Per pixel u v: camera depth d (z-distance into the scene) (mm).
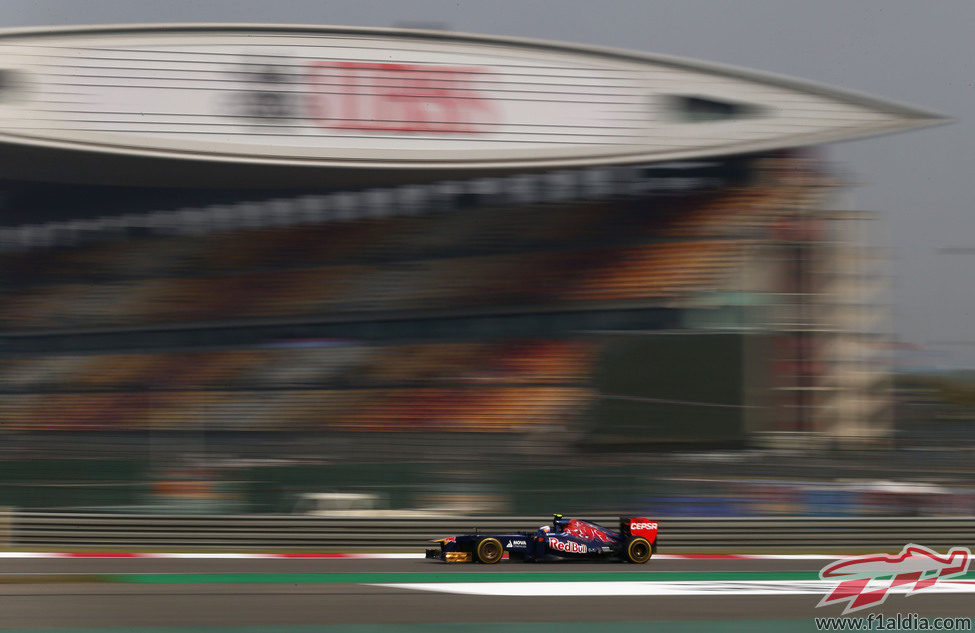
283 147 120750
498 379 117875
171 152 117812
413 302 131625
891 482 55188
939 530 52188
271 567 44125
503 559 47188
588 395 111812
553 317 123750
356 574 41875
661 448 109000
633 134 127062
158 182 137625
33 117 112500
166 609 32156
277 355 134625
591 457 58125
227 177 133500
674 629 29766
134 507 52844
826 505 53562
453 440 67875
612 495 53469
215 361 137000
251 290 144250
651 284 119562
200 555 48500
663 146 127188
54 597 34688
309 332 136250
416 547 50531
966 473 55438
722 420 110375
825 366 115938
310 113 121438
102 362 143500
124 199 163875
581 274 126562
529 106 125500
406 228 146250
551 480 53625
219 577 40844
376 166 122562
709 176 134750
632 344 112938
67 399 135625
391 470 54594
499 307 126125
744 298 116312
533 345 122500
